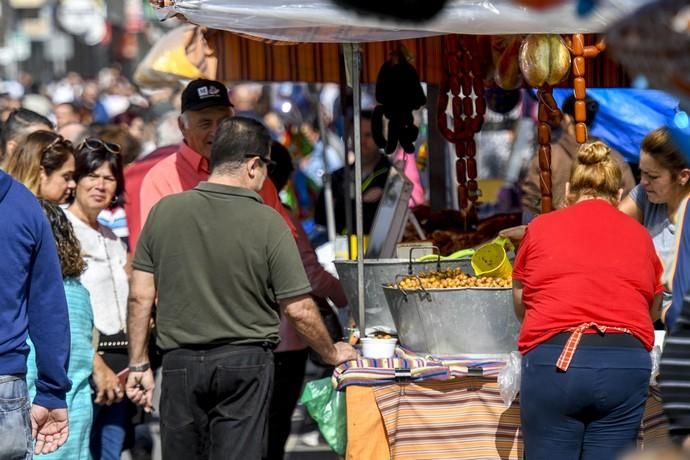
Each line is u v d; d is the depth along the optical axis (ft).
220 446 38.65
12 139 51.24
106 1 204.44
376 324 44.16
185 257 38.60
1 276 32.19
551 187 44.47
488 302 39.88
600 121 60.80
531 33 38.11
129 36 208.03
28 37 221.46
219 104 47.67
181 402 38.96
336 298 51.06
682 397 27.63
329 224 69.92
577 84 42.39
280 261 38.42
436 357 40.63
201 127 47.52
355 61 41.93
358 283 42.93
